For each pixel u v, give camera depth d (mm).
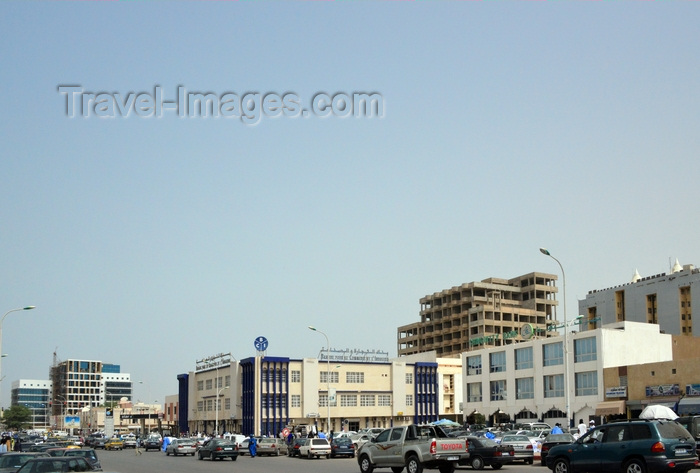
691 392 67812
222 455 54781
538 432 57375
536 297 152250
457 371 121562
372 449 33875
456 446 31859
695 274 145000
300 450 59250
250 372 99500
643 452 25219
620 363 78250
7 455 28750
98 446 89562
